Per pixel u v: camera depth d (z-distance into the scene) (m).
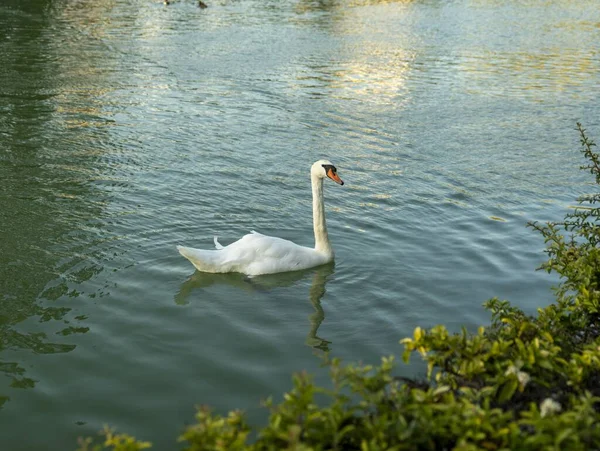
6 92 16.25
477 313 7.75
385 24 27.00
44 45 21.12
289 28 25.39
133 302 7.79
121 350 6.82
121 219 10.04
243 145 13.60
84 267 8.54
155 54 20.62
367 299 8.09
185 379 6.38
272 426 3.58
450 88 18.33
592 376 4.66
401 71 19.88
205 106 15.99
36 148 12.87
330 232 10.04
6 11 26.03
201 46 21.91
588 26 27.69
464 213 10.73
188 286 8.27
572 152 13.77
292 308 7.86
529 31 26.44
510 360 4.41
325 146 13.73
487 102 17.16
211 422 3.67
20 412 5.84
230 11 28.27
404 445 3.61
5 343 6.86
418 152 13.58
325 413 3.79
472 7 31.62
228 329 7.32
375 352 6.92
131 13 26.89
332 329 7.39
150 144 13.40
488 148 13.91
